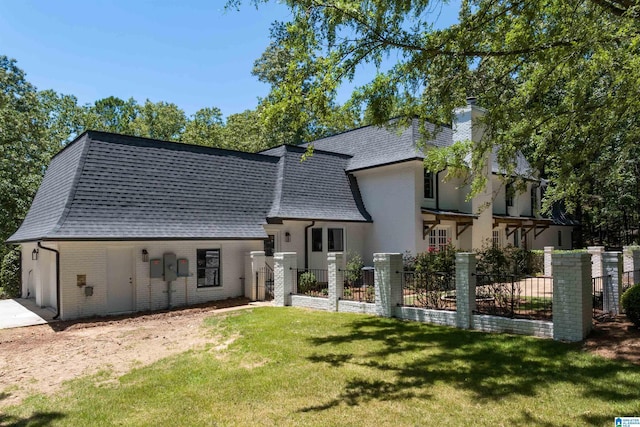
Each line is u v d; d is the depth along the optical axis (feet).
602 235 106.52
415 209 59.36
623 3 25.82
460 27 26.37
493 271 46.44
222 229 49.93
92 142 45.96
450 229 64.69
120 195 44.65
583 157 33.83
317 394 18.80
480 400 17.29
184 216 48.03
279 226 57.88
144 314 41.65
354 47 27.32
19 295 63.31
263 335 30.07
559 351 23.03
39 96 112.88
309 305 42.45
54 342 31.09
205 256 48.96
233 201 53.93
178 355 26.27
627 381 18.04
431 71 29.12
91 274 40.70
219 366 23.47
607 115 33.27
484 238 66.18
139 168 47.98
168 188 49.01
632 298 25.62
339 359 23.97
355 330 31.12
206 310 43.60
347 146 73.77
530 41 27.76
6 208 80.12
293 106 27.96
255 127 122.52
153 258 44.39
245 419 16.40
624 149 34.60
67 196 41.34
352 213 63.46
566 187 38.37
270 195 58.49
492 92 34.12
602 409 15.69
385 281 35.99
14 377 23.04
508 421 15.29
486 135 36.50
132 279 43.42
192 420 16.48
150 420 16.63
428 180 62.49
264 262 50.42
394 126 34.76
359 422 15.76
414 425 15.34
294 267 46.03
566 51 28.19
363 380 20.40
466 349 24.70
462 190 65.92
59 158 55.52
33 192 82.28
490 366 21.42
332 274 40.45
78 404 18.62
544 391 17.72
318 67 27.12
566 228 101.76
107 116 153.48
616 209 87.66
